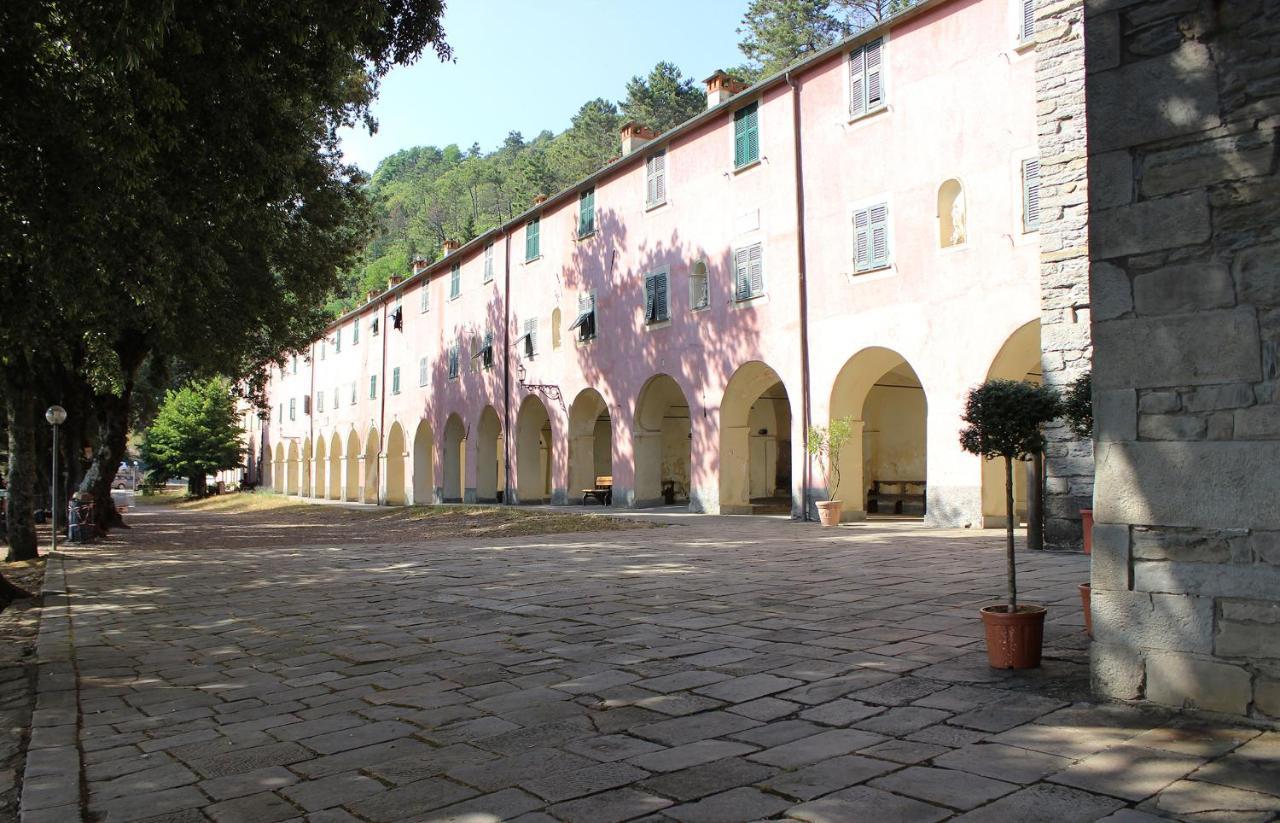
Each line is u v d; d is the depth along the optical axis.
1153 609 4.71
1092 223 5.04
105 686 6.13
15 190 8.12
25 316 10.48
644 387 25.61
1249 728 4.31
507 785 3.88
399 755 4.37
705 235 23.30
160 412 57.53
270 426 63.50
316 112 13.13
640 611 8.40
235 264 15.93
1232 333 4.49
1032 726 4.47
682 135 24.12
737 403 22.88
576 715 4.97
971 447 5.89
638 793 3.73
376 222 20.98
